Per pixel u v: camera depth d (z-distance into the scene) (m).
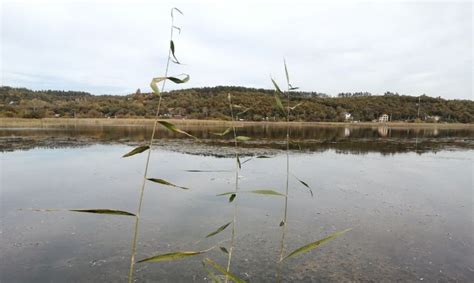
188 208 6.02
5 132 24.03
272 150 14.74
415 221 5.39
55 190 7.19
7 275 3.57
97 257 4.03
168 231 4.88
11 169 9.63
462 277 3.61
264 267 3.78
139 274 3.62
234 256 4.06
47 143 16.69
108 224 5.17
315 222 5.32
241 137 2.07
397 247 4.36
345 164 11.25
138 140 19.25
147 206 6.11
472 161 12.27
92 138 20.09
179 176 8.90
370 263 3.91
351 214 5.73
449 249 4.32
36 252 4.16
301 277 3.56
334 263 3.90
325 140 20.95
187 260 3.96
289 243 4.47
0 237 4.61
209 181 8.30
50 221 5.28
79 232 4.84
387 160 12.34
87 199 6.51
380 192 7.31
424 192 7.34
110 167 10.14
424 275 3.64
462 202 6.54
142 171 9.52
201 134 25.50
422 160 12.44
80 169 9.74
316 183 8.18
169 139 20.91
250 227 5.07
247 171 9.78
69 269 3.72
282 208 6.07
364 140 21.34
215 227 5.06
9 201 6.34
